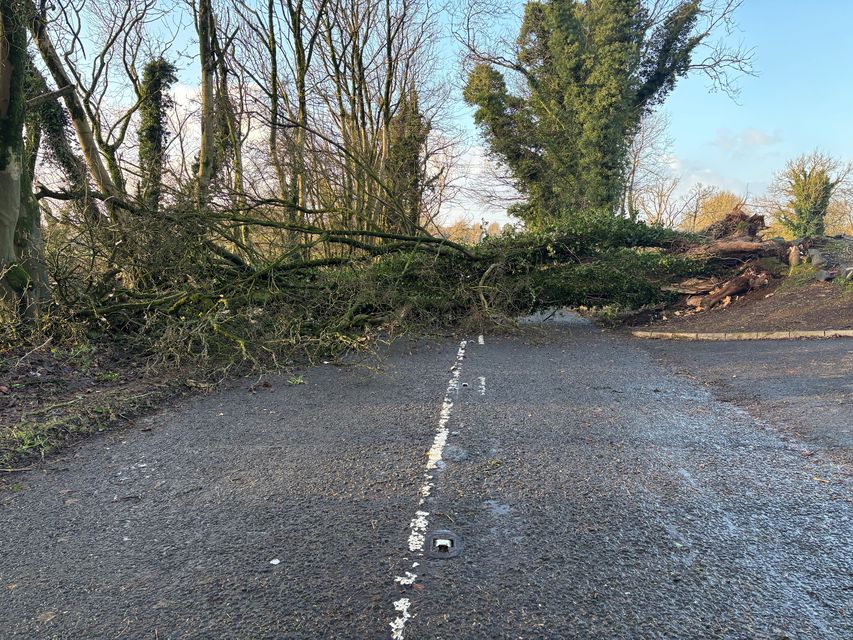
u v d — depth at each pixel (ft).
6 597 9.00
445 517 11.28
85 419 17.60
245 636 7.93
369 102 63.82
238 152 46.62
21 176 26.11
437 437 16.07
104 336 27.40
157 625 8.21
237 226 35.32
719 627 7.95
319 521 11.22
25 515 11.85
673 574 9.21
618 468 13.60
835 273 38.78
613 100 70.64
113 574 9.58
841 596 8.59
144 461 14.75
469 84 82.17
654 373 24.25
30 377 21.50
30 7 26.91
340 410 19.17
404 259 38.73
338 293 33.76
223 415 18.86
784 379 21.76
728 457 14.17
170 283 30.99
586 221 42.91
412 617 8.24
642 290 41.32
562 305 41.68
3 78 24.95
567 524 10.90
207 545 10.43
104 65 41.98
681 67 80.28
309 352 28.48
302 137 44.52
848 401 18.22
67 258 29.04
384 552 10.01
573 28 75.15
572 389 21.50
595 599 8.59
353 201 51.03
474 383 22.80
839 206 136.87
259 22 53.47
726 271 43.45
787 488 12.31
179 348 25.07
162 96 48.98
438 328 37.29
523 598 8.63
